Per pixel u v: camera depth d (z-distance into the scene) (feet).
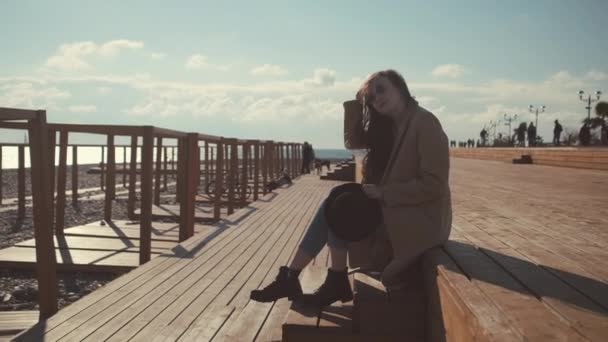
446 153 8.55
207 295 13.58
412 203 8.55
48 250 12.92
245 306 12.67
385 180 9.13
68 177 80.74
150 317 11.76
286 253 19.20
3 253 21.29
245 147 41.88
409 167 8.81
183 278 15.37
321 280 11.67
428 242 8.60
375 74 9.11
